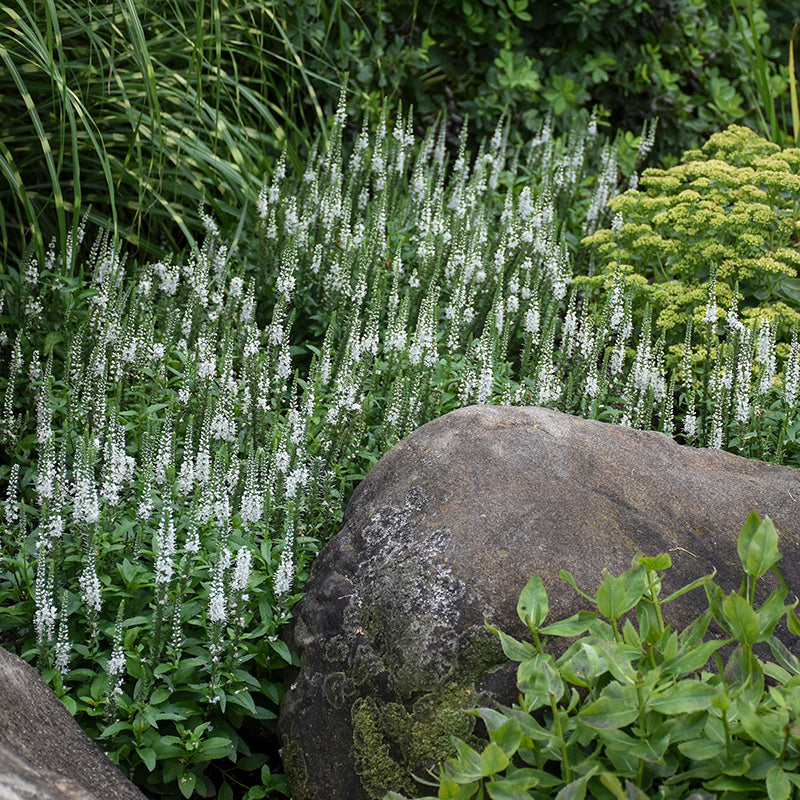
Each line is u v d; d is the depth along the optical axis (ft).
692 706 7.66
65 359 15.16
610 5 27.32
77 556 11.24
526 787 7.99
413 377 15.07
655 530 11.07
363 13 26.27
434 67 27.61
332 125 23.32
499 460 11.62
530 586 9.29
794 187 18.62
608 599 8.63
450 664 9.99
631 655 8.38
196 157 19.89
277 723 11.23
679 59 28.68
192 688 10.53
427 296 16.33
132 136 19.63
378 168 21.33
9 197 19.08
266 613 11.30
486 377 15.20
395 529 11.30
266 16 24.00
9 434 13.98
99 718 10.48
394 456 12.53
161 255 19.54
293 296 17.99
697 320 17.13
